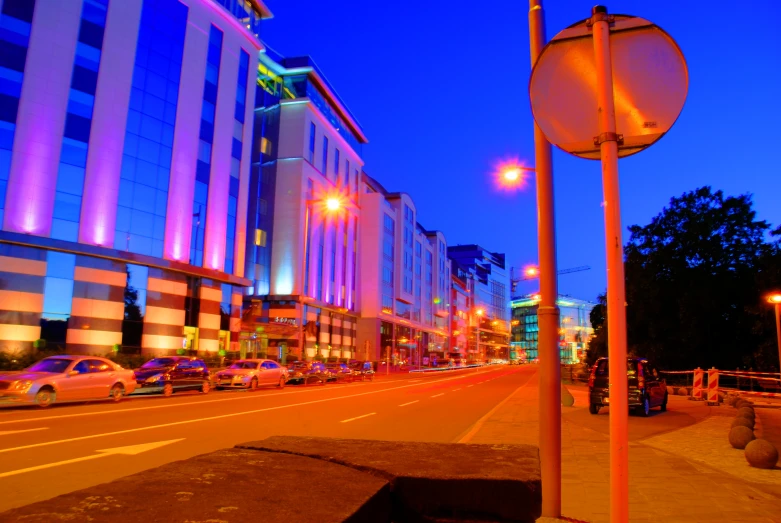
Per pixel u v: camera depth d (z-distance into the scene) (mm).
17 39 29141
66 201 30156
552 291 5332
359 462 2305
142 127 34250
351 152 67750
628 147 2973
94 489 1754
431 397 26047
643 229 41531
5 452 9609
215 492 1765
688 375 36781
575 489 7422
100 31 32375
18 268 28141
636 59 2990
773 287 31562
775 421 17156
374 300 71500
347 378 44125
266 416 16391
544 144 5535
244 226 42719
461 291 127812
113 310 31750
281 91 56719
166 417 15477
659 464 9164
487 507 2068
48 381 17422
